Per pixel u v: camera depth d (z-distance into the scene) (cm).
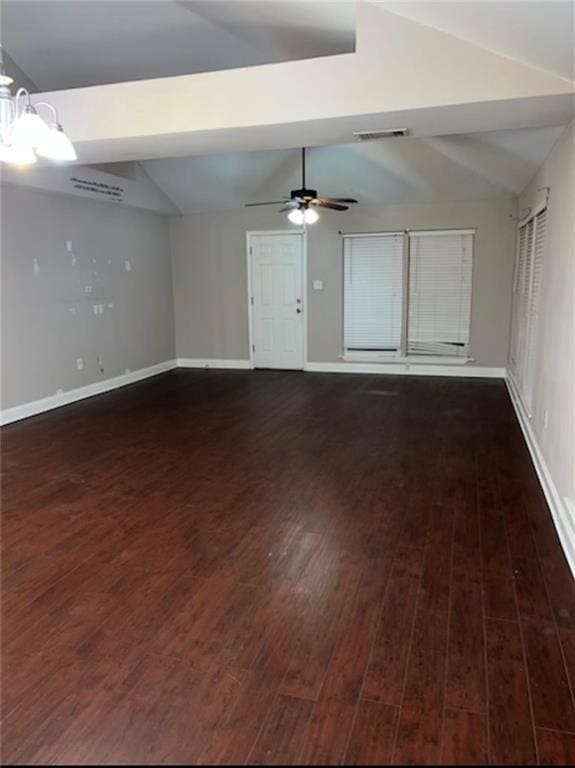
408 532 298
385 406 580
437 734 168
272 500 343
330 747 164
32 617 228
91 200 611
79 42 450
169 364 817
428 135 370
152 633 217
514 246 680
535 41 253
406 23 304
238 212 773
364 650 205
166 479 381
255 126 345
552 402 347
